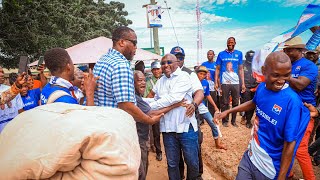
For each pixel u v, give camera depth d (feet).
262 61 16.39
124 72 7.29
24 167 3.33
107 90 7.55
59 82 6.59
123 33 7.90
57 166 3.36
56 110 4.21
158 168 15.78
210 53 23.90
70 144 3.35
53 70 6.72
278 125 7.37
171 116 10.87
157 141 16.75
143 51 23.45
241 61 21.01
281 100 7.29
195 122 11.08
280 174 7.40
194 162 11.20
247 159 8.39
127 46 7.97
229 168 14.48
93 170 3.54
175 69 10.85
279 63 6.96
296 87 10.81
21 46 45.34
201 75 16.46
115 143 3.59
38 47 45.88
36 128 3.66
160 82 11.57
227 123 21.48
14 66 48.83
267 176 7.81
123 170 3.56
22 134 3.66
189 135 10.93
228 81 20.52
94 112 4.17
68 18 51.67
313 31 13.73
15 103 11.98
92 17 79.41
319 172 13.55
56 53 6.64
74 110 4.22
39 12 44.21
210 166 16.08
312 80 10.76
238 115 27.14
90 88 7.13
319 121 15.53
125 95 7.23
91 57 19.15
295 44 10.80
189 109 10.53
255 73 16.90
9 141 3.71
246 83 22.77
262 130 7.85
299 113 7.18
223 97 20.95
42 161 3.33
